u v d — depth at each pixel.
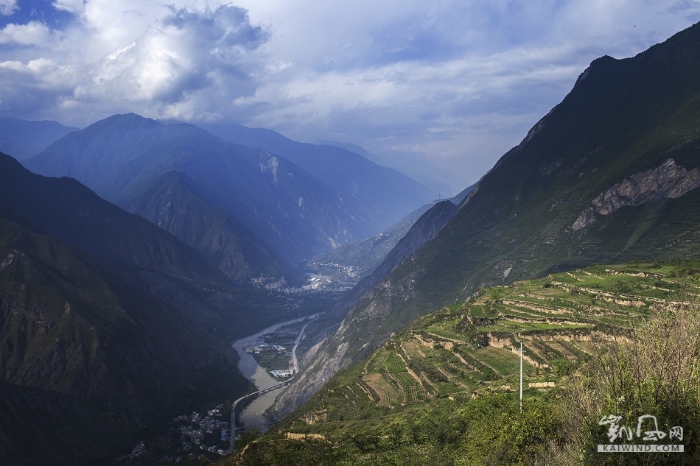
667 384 25.47
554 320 91.06
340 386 95.56
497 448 41.59
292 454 64.38
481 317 101.25
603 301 93.81
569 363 66.88
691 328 27.70
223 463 69.56
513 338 86.56
